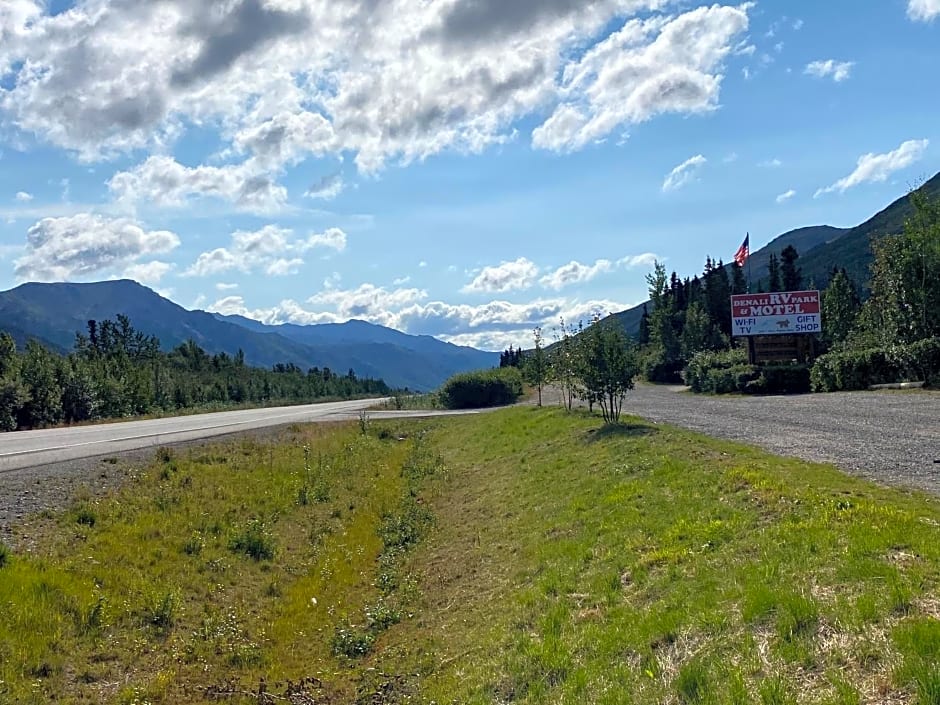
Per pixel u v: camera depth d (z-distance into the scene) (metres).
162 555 12.78
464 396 55.06
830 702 5.45
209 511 15.79
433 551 15.45
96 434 26.80
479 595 11.76
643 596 8.91
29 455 19.02
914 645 5.71
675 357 80.25
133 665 9.40
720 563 8.84
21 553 11.00
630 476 14.84
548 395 57.59
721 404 32.75
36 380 38.03
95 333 87.69
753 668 6.29
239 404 67.06
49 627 9.33
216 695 9.05
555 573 10.84
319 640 11.32
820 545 8.31
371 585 13.95
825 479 11.76
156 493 15.93
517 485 18.58
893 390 33.69
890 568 7.13
